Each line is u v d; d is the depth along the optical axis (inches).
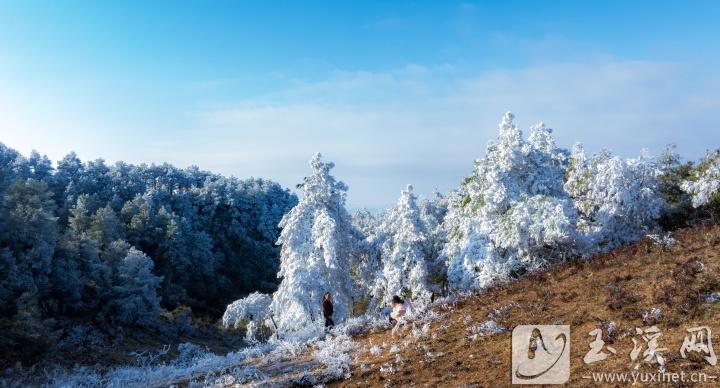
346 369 446.9
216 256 3508.9
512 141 817.5
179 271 2930.6
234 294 3309.5
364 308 1134.4
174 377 548.4
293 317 943.7
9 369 1064.8
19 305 1344.7
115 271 2069.4
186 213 3804.1
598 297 468.4
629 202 724.0
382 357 462.3
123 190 4008.4
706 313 377.1
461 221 838.5
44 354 1247.5
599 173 738.8
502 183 785.6
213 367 568.4
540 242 690.8
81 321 1731.1
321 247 986.1
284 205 4722.0
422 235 881.5
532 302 505.0
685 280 428.1
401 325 564.7
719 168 721.6
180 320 2055.9
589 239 695.1
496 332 448.1
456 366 396.8
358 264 1051.9
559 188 820.0
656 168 764.0
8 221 1628.9
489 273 695.7
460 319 515.8
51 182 3725.4
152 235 3009.4
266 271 3695.9
